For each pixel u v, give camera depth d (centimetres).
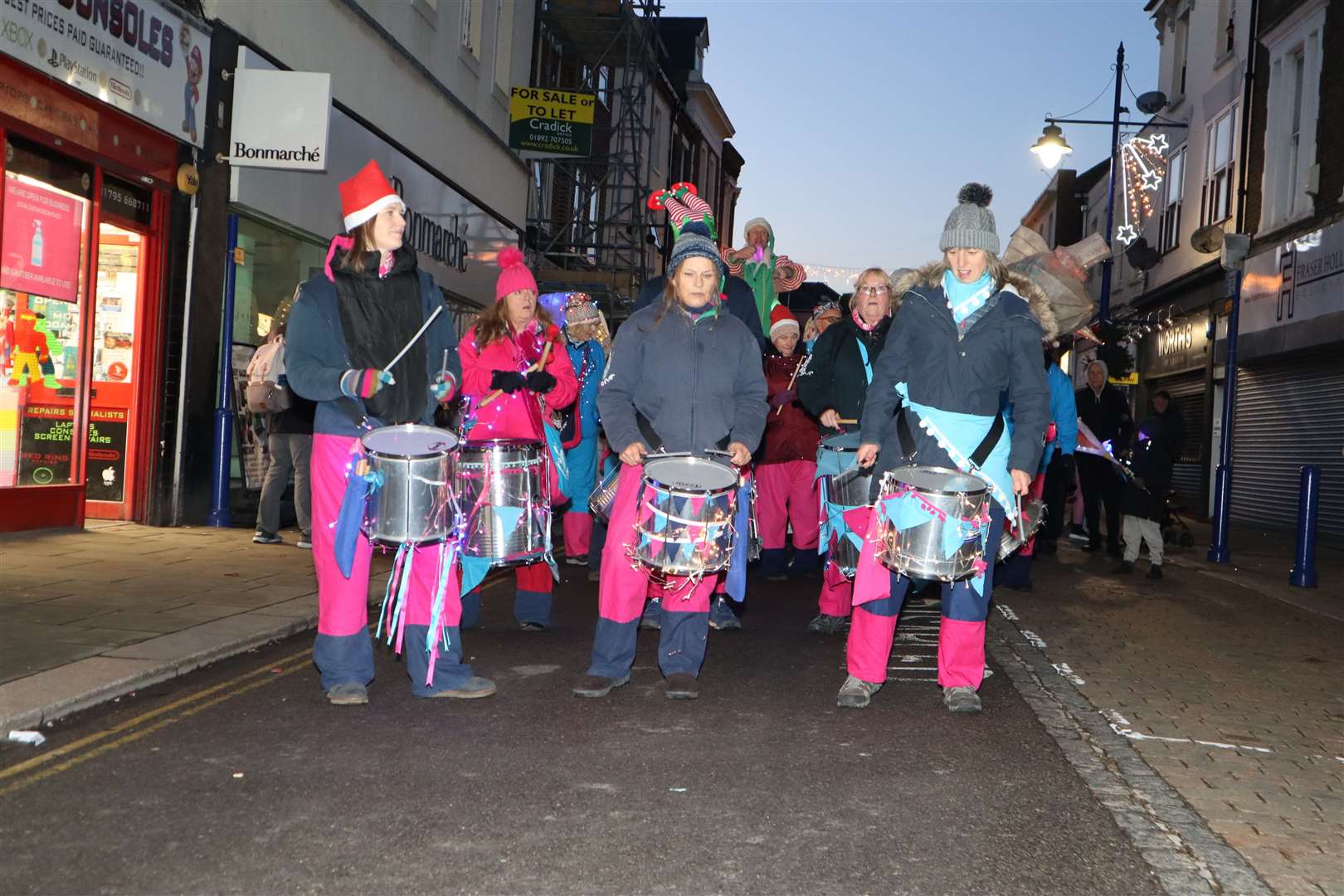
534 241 2512
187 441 1181
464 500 605
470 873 361
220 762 464
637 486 577
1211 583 1176
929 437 573
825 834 404
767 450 1002
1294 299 1927
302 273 1430
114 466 1159
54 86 978
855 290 757
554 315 948
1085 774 484
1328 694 669
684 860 376
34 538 1013
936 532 540
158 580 850
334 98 1453
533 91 2072
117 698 557
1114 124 2209
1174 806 450
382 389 541
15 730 494
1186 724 582
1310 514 1168
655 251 3291
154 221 1145
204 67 1174
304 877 354
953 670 586
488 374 643
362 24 1520
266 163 1209
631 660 595
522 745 497
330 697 549
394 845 382
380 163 1594
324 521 543
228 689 579
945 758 500
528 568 753
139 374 1151
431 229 1795
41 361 1029
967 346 571
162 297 1155
